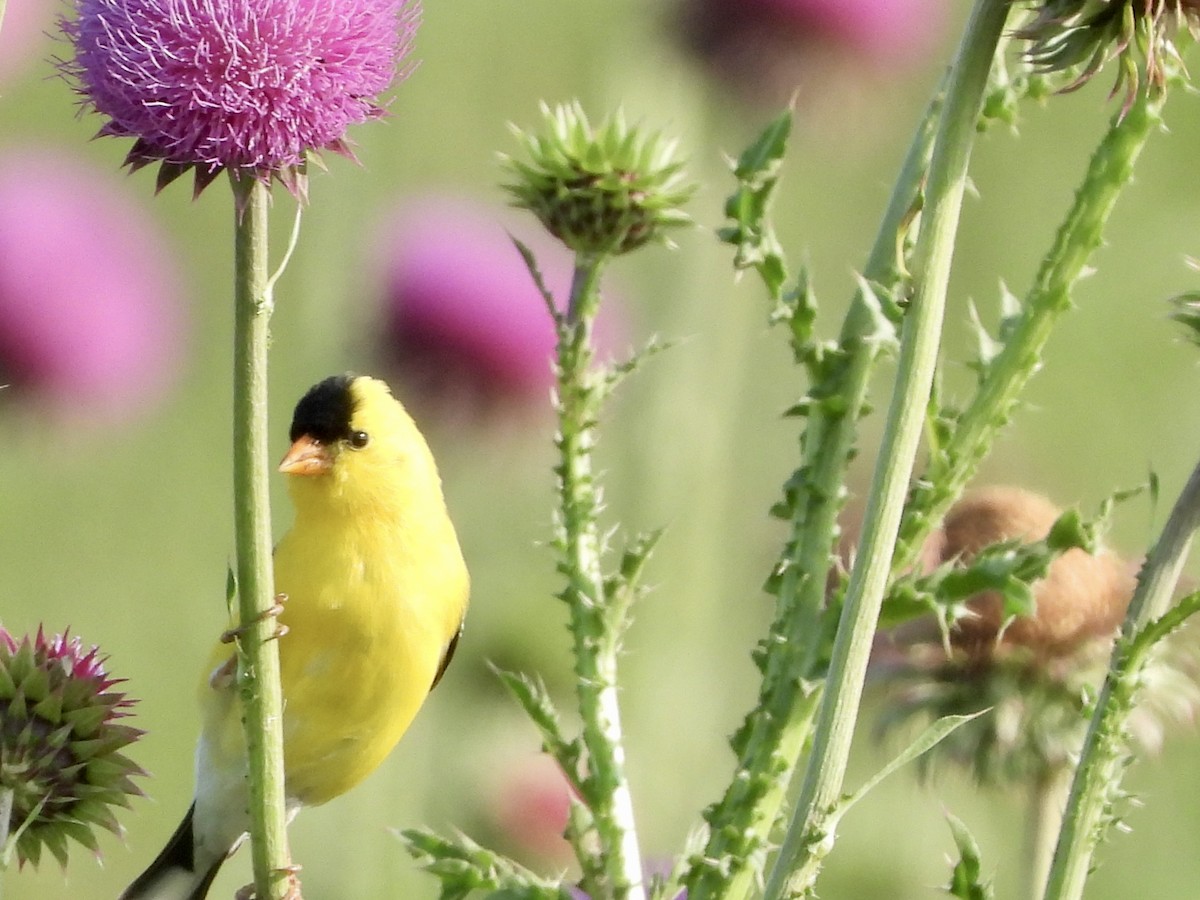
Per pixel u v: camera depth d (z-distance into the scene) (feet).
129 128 13.19
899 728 24.32
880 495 12.66
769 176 16.75
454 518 42.04
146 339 42.32
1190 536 14.24
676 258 39.73
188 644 42.65
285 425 40.83
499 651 38.34
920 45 43.70
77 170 43.60
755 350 42.80
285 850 13.88
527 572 41.27
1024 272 43.86
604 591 17.17
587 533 17.25
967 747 23.59
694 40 41.81
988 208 44.04
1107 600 23.54
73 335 41.19
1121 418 41.65
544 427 43.09
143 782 41.06
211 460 44.32
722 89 41.91
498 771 35.96
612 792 16.71
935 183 12.75
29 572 42.42
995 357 16.96
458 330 41.86
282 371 40.88
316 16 13.28
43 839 17.89
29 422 41.50
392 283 42.09
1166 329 42.01
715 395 39.63
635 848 16.67
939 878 34.55
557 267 43.57
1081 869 14.02
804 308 16.71
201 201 45.21
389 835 34.12
